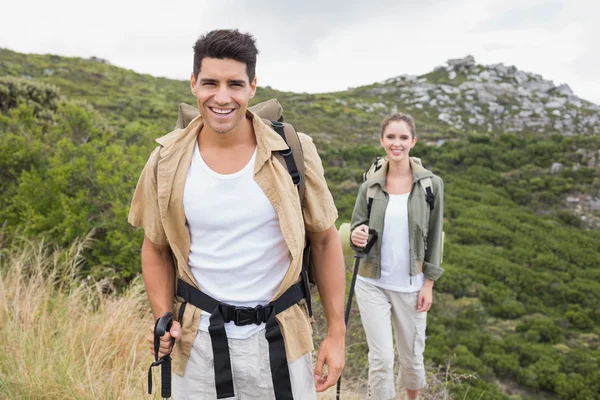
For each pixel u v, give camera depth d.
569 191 36.25
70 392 2.33
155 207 1.49
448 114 56.06
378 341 3.04
